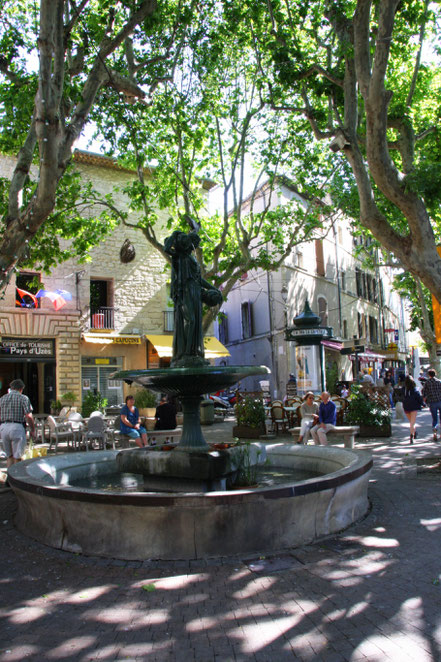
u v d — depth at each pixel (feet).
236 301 108.47
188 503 15.39
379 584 13.12
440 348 82.69
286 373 91.15
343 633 10.71
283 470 26.61
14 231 29.58
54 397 72.90
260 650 10.21
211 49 43.16
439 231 62.13
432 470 28.91
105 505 15.87
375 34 35.29
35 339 71.61
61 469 24.48
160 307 82.74
